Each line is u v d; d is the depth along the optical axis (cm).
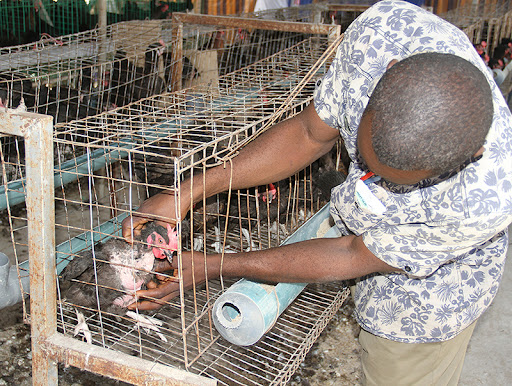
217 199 233
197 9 586
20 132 126
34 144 126
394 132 100
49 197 132
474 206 121
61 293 196
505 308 298
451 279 148
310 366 242
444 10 882
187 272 154
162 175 259
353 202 148
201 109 257
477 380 242
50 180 131
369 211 133
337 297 228
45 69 332
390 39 135
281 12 526
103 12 452
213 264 156
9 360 224
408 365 162
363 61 138
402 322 155
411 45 132
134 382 137
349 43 144
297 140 164
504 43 686
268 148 165
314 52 364
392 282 156
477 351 261
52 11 488
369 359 171
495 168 121
